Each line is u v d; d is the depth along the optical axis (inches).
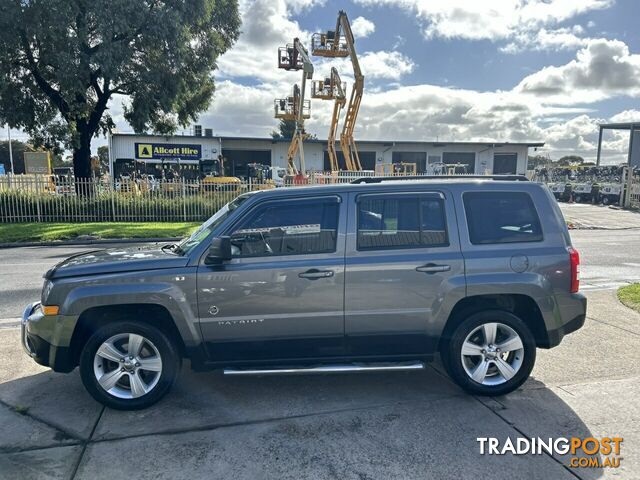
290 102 1298.0
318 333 149.3
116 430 134.3
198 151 1609.3
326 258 148.3
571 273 154.4
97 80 825.5
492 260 151.4
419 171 1898.4
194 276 143.9
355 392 158.7
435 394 157.2
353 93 1186.6
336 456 121.3
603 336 211.9
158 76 788.0
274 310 146.2
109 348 144.7
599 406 147.6
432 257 150.4
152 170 1549.0
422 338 152.4
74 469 115.6
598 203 1277.1
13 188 709.3
